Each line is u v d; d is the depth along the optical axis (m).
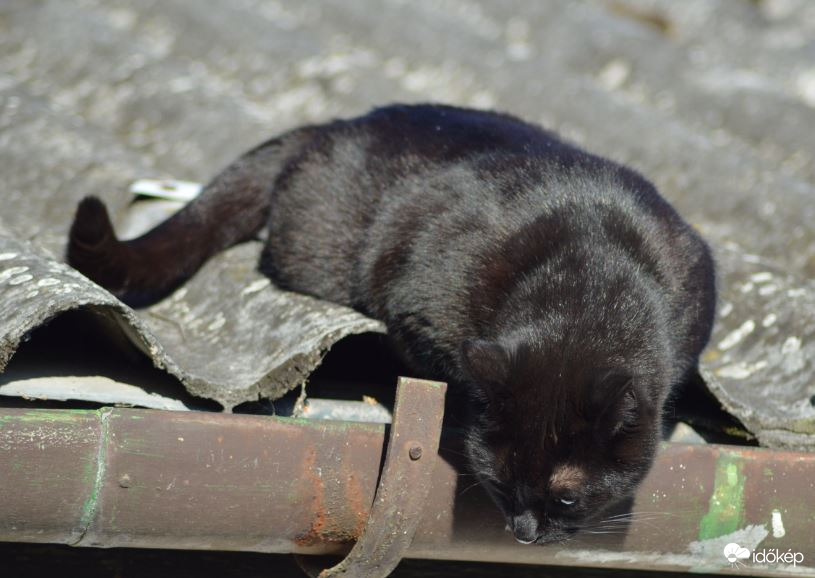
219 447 3.80
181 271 6.11
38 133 7.26
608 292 4.84
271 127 8.32
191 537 3.83
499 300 5.01
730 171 9.02
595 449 4.37
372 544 3.94
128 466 3.69
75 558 4.91
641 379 4.56
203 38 10.02
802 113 11.34
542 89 10.35
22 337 4.07
